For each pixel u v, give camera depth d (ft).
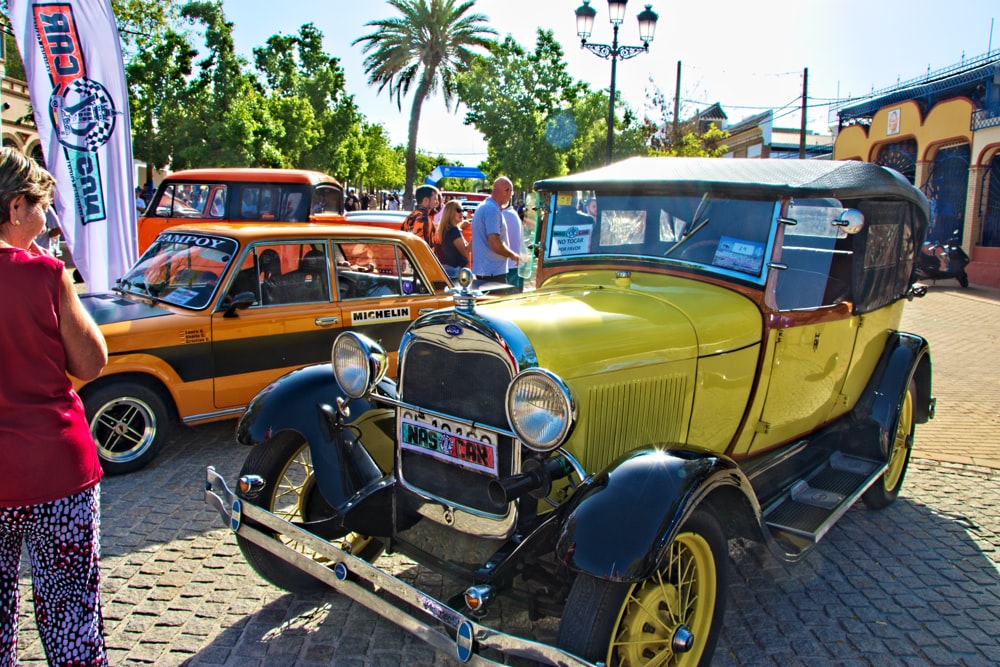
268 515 9.75
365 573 8.56
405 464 10.17
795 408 12.72
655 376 9.95
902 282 15.30
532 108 85.92
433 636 7.91
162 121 70.74
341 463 10.50
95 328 8.00
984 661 10.27
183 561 12.42
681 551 8.71
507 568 8.40
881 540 13.98
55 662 7.88
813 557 13.21
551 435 8.00
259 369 17.51
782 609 11.50
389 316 19.52
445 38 85.30
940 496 16.16
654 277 12.18
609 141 45.68
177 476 16.02
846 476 13.26
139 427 16.24
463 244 25.94
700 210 11.90
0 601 7.96
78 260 21.94
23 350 7.34
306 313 18.11
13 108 72.28
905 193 14.03
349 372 10.28
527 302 10.41
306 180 33.88
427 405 9.71
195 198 34.09
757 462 12.44
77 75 21.25
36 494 7.41
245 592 11.57
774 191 10.98
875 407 14.30
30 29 20.74
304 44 109.29
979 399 23.81
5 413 7.32
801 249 11.59
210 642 10.22
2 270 7.24
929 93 62.44
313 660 9.89
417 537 10.16
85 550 7.86
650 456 8.57
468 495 9.41
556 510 8.68
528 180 86.33
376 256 19.72
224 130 70.54
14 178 7.47
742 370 11.11
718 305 11.02
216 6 71.15
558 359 8.95
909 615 11.41
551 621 10.83
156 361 15.97
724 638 10.68
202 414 16.90
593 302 10.59
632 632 8.20
